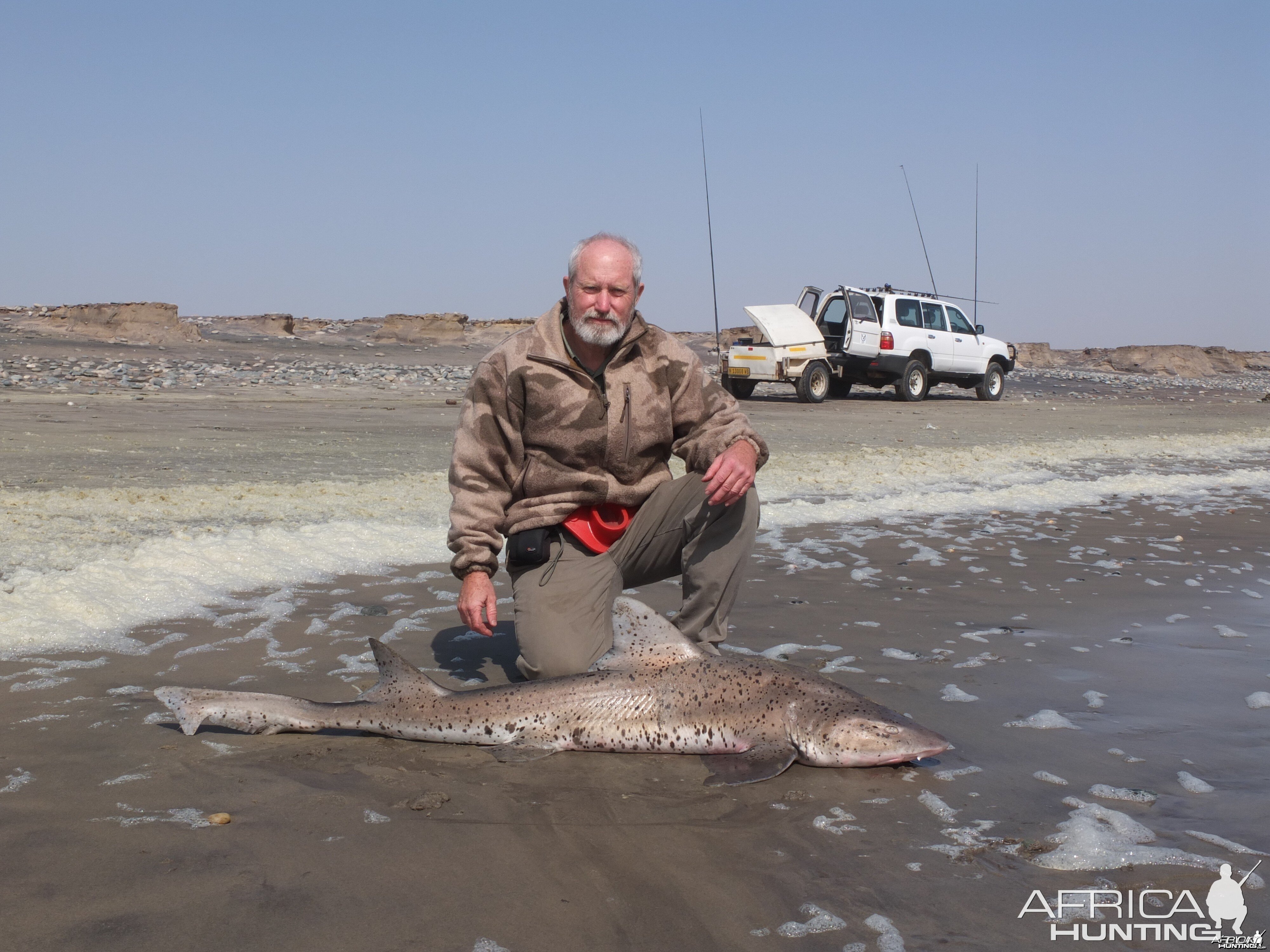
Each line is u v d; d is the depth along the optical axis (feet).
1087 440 52.70
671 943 7.19
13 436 37.78
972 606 17.88
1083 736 11.59
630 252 12.51
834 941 7.25
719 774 10.11
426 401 64.39
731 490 12.30
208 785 9.81
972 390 103.50
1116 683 13.57
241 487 27.48
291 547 20.51
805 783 10.19
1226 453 48.34
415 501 26.68
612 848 8.64
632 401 12.94
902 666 14.24
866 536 24.77
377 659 11.71
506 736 11.19
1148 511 30.07
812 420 59.98
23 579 16.63
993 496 31.65
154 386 68.28
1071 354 183.93
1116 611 17.67
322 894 7.74
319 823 9.01
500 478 13.02
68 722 11.48
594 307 12.36
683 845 8.72
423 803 9.40
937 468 37.78
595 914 7.57
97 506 23.70
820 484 32.73
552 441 12.84
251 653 14.24
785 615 17.02
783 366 73.92
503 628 15.98
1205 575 20.85
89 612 15.55
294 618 16.19
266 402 59.62
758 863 8.40
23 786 9.66
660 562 13.73
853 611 17.37
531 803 9.56
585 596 12.73
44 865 8.09
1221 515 29.45
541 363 12.76
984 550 23.29
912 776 10.39
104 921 7.29
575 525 13.12
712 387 13.55
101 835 8.64
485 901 7.71
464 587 12.70
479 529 12.69
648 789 9.99
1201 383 140.36
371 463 34.55
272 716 11.34
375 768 10.41
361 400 63.87
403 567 20.08
